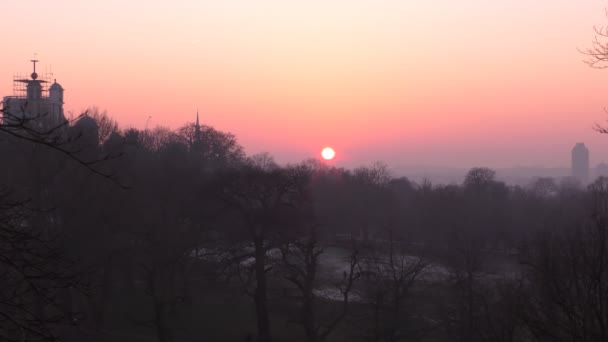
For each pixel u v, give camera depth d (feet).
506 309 70.74
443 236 350.23
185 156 290.15
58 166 153.38
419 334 148.77
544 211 406.62
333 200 424.87
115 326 174.50
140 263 167.43
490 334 74.02
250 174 167.22
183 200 196.13
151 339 166.61
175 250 175.63
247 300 213.87
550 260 59.52
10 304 38.47
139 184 194.59
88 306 177.78
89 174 159.12
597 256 55.77
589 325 55.93
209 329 181.06
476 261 164.76
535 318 62.54
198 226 195.31
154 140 406.62
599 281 53.67
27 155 152.35
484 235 305.12
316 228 181.57
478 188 489.67
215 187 167.22
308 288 164.55
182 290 193.26
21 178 152.97
